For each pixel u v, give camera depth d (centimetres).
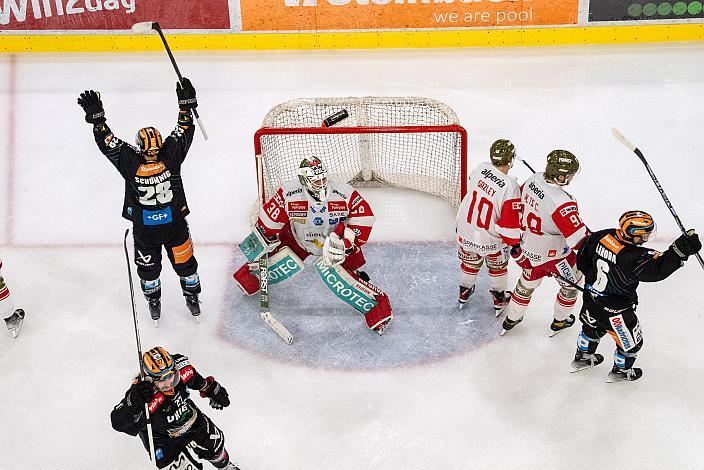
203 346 1116
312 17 1892
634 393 1027
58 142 1598
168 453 845
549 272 1034
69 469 943
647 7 1880
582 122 1628
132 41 1908
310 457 951
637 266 910
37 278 1245
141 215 1056
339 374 1066
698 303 1163
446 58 1881
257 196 1430
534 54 1889
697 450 950
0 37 1903
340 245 1053
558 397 1024
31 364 1089
